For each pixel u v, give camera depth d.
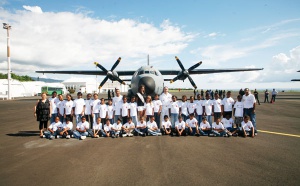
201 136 8.27
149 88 12.43
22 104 27.02
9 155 5.75
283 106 21.59
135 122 9.34
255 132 8.40
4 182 3.96
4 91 49.34
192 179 4.02
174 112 9.28
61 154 5.81
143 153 5.84
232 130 8.44
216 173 4.32
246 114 8.85
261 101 30.14
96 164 4.95
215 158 5.32
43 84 65.56
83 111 9.05
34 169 4.64
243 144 6.81
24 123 12.05
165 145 6.77
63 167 4.76
